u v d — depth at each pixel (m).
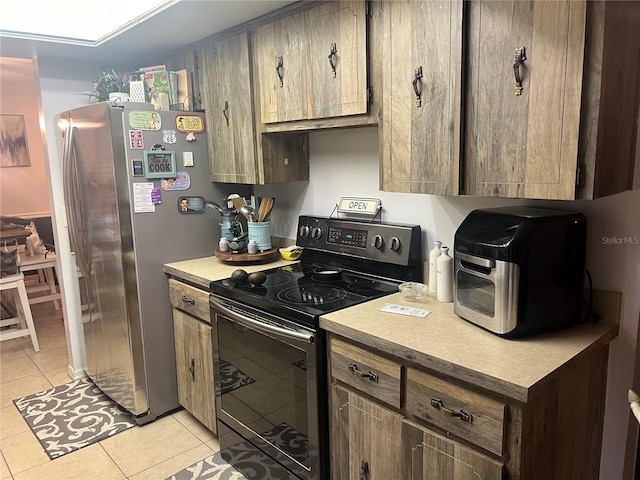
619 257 1.53
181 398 2.73
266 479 2.08
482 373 1.24
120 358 2.68
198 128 2.71
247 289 2.08
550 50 1.29
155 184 2.57
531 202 1.73
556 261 1.45
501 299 1.43
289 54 2.12
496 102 1.44
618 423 1.61
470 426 1.32
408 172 1.72
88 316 2.96
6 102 5.62
